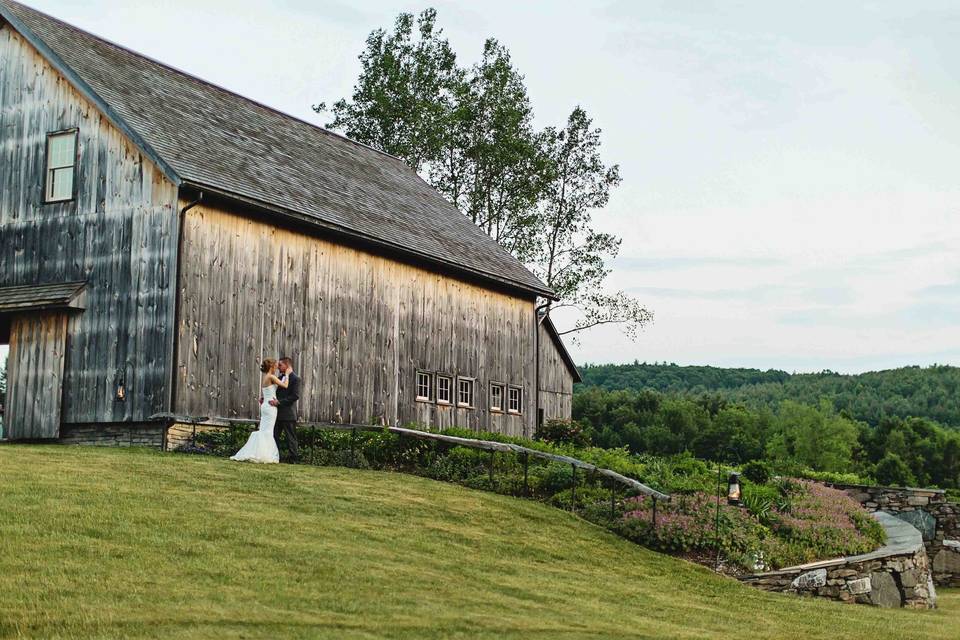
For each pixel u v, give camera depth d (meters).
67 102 22.62
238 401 22.00
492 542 14.72
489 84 45.66
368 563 12.12
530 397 32.22
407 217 29.38
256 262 22.64
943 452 80.88
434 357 28.05
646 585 14.07
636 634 10.83
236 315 22.03
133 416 20.80
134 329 21.09
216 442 20.67
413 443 21.34
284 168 25.58
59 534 11.49
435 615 10.32
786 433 85.00
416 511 15.76
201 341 21.20
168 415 20.16
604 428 78.69
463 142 45.62
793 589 15.66
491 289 30.75
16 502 12.70
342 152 31.62
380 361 26.06
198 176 20.94
